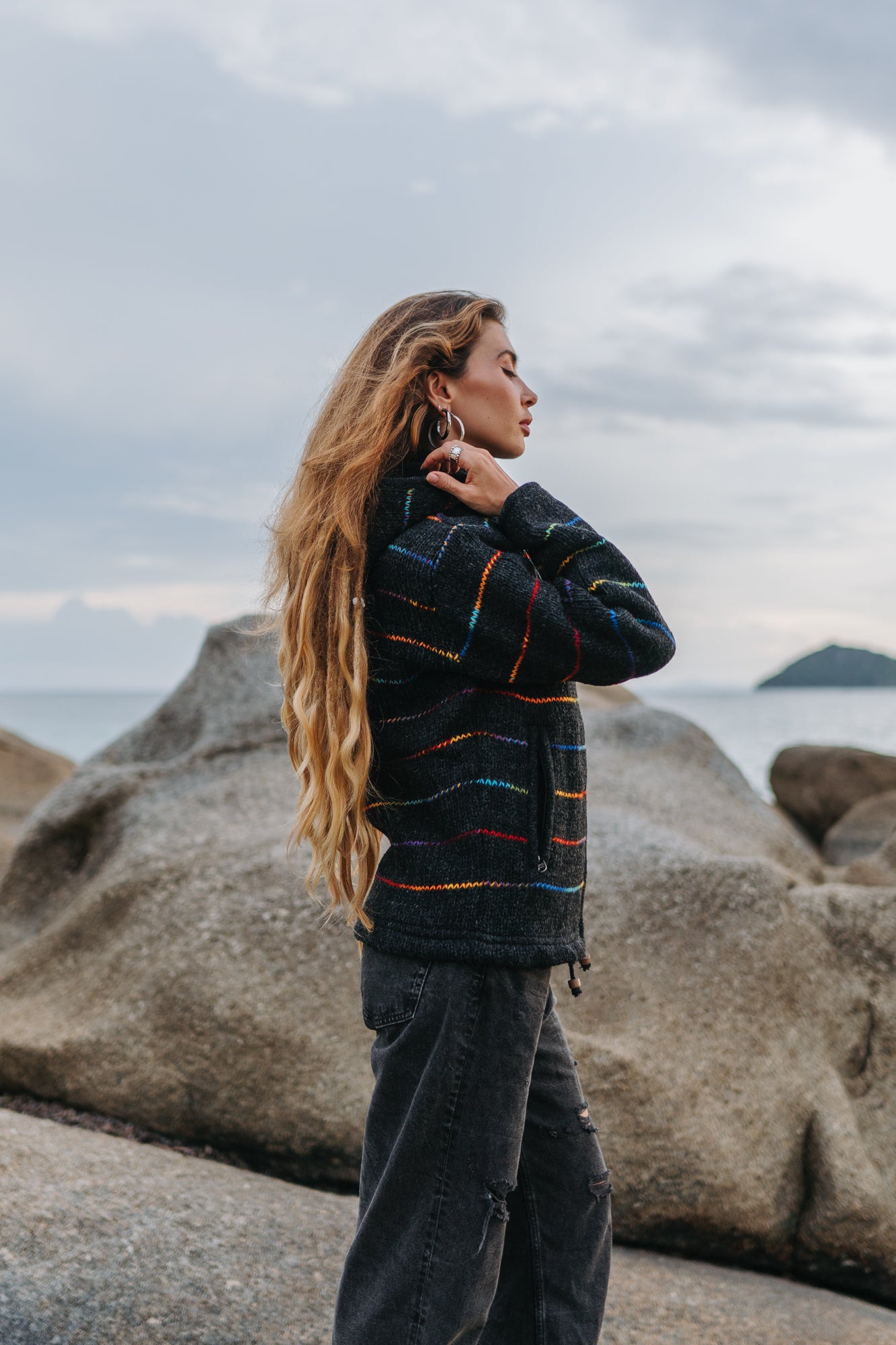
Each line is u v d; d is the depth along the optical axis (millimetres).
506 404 1969
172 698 5117
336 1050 3225
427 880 1760
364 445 1872
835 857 6387
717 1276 2852
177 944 3527
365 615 1831
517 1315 1963
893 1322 2699
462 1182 1707
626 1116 3014
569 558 1792
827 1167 3025
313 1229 2676
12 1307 2199
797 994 3420
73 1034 3422
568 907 1787
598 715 5715
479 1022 1721
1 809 9359
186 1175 2887
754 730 62750
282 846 3836
